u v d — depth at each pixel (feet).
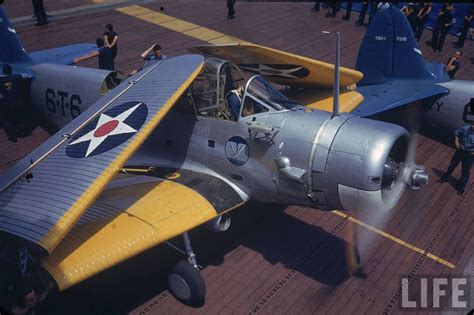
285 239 26.20
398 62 38.17
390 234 26.99
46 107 32.94
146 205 21.44
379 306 21.81
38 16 55.42
